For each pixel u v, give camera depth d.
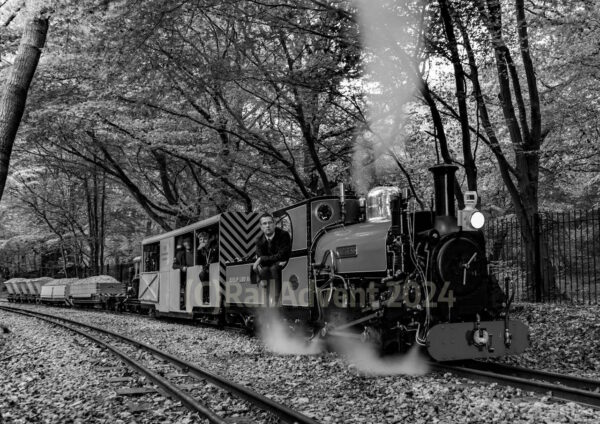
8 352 10.33
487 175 22.77
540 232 14.04
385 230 7.89
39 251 39.78
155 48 12.84
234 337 12.07
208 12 12.55
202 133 17.97
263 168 18.61
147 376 7.41
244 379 7.26
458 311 7.46
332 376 7.32
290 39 13.62
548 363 7.87
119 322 17.73
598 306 12.34
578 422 4.89
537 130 14.29
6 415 5.55
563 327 10.45
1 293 47.16
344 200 9.94
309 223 9.75
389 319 7.67
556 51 15.20
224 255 13.54
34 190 29.64
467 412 5.29
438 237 7.48
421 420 5.12
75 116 16.69
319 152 17.89
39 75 15.95
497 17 11.84
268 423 5.17
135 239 34.03
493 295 7.75
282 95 13.97
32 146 21.70
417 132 16.61
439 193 7.72
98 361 9.00
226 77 13.44
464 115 12.44
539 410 5.22
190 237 16.28
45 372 8.10
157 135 16.72
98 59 13.84
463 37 12.23
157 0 10.51
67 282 30.05
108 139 18.61
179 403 5.98
